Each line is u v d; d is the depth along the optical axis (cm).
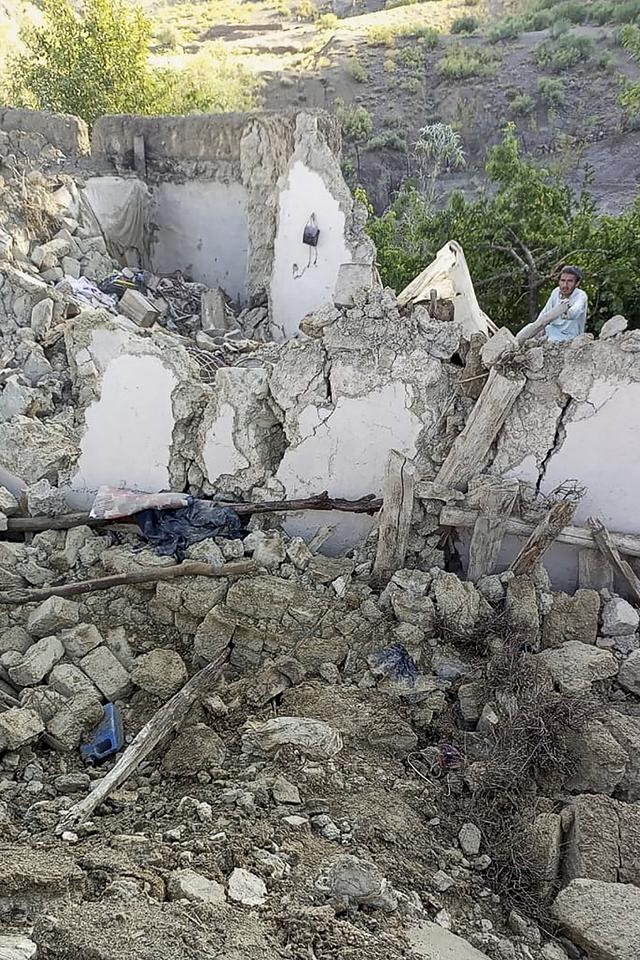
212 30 4581
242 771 525
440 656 621
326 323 708
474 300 979
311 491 746
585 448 678
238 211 1272
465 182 2925
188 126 1259
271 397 734
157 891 400
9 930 362
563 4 3806
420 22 4150
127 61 2217
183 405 747
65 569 723
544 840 483
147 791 521
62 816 490
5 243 962
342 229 1139
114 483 782
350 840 467
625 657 632
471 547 679
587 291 1448
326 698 589
